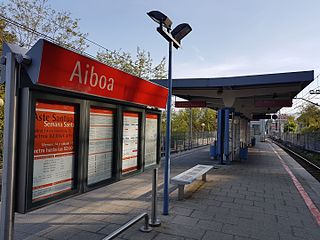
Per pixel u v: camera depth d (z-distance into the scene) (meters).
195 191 6.50
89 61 2.70
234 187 7.05
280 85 10.33
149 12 3.99
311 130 30.61
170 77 4.59
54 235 3.73
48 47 2.18
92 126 3.10
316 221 4.51
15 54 2.16
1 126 9.22
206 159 14.04
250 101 14.68
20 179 2.22
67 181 2.70
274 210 5.08
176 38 4.66
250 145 29.11
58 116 2.58
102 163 3.28
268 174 9.40
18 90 2.22
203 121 47.78
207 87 11.08
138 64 19.64
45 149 2.43
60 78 2.38
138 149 4.12
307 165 14.27
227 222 4.37
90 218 4.44
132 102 3.70
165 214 4.64
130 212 4.78
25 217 4.45
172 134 18.17
